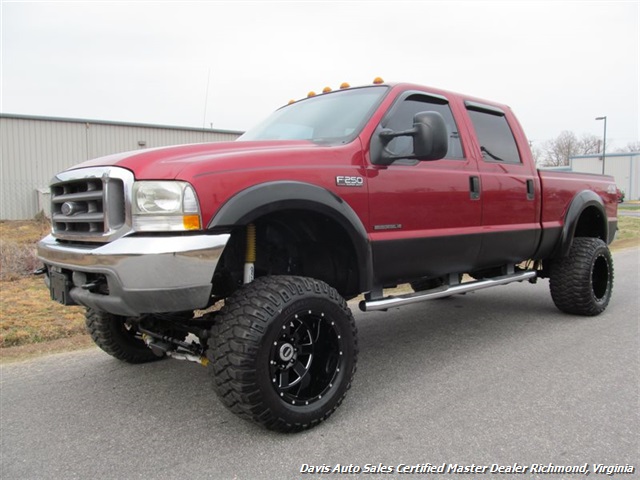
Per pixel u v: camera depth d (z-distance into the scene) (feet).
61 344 15.66
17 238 40.45
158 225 8.53
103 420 10.37
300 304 9.35
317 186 10.05
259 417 8.97
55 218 10.47
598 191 19.72
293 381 9.71
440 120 10.71
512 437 9.37
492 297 22.89
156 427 10.01
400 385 12.07
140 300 8.34
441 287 13.76
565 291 18.01
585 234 20.40
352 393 11.62
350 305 21.27
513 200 15.30
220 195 8.75
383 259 11.52
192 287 8.40
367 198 11.13
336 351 10.05
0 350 15.08
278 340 9.16
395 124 12.32
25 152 65.77
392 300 11.92
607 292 19.12
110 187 8.79
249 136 14.03
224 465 8.52
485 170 14.48
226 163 9.06
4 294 21.62
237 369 8.68
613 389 11.60
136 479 8.14
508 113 16.66
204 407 10.96
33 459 8.82
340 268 11.59
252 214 8.98
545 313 19.42
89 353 14.85
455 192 13.30
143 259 8.23
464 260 13.83
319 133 12.24
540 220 16.49
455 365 13.47
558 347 14.88
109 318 12.96
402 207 11.92
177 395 11.66
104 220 8.79
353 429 9.78
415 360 13.97
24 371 13.37
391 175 11.70
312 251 11.69
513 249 15.49
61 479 8.18
